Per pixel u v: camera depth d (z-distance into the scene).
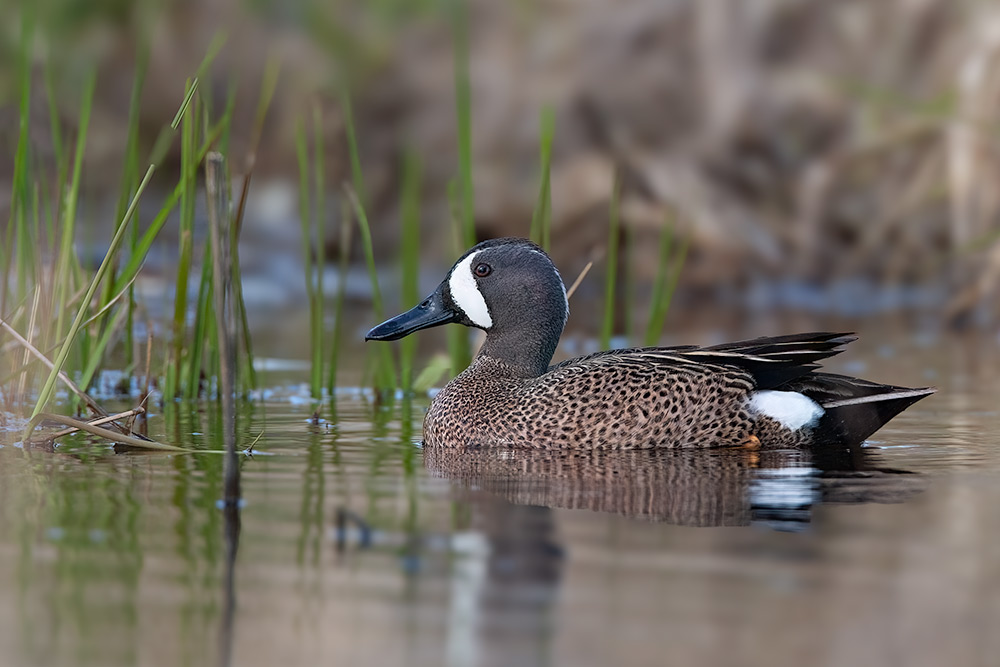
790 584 6.35
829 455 10.45
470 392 11.62
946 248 22.44
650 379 11.12
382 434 11.55
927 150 22.41
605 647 5.54
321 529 7.51
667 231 14.42
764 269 22.83
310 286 13.44
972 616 5.89
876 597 6.14
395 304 22.30
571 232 22.89
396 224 24.47
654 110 23.33
